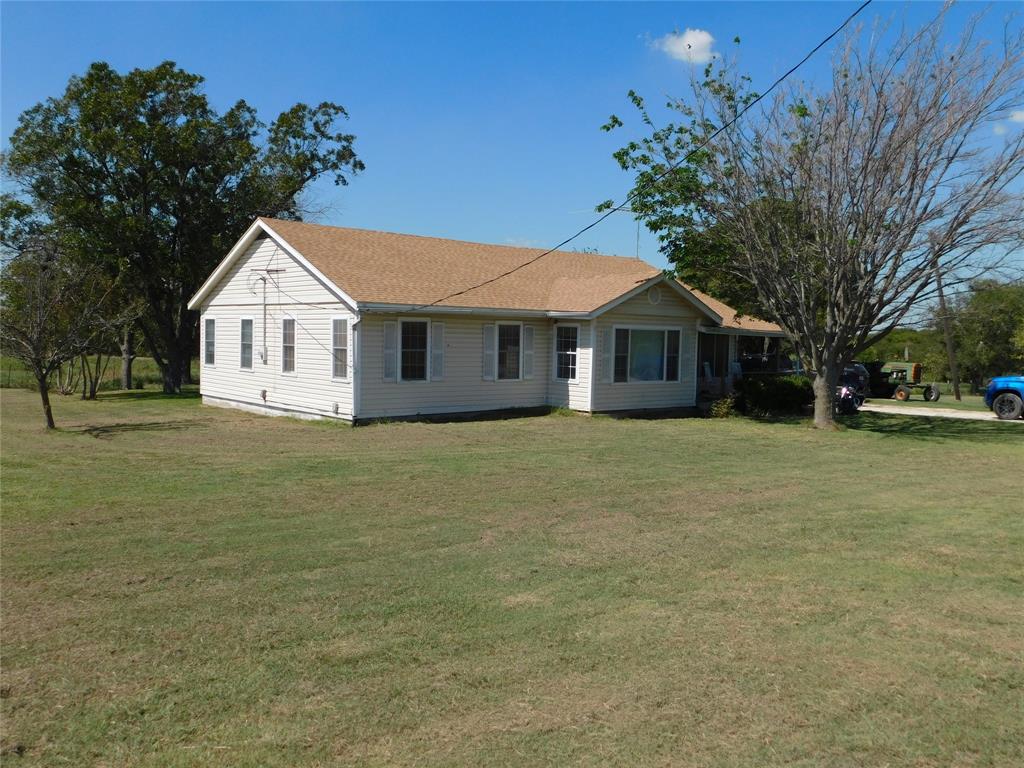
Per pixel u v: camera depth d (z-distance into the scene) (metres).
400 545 7.68
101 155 28.38
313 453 13.61
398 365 18.70
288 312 20.23
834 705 4.53
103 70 29.33
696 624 5.73
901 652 5.30
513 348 20.98
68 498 9.61
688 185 19.38
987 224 16.97
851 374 30.89
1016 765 3.96
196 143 29.58
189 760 3.89
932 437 18.17
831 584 6.73
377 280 19.05
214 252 30.50
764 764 3.91
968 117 16.69
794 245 19.30
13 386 32.41
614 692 4.64
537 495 10.21
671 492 10.65
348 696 4.54
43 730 4.14
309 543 7.68
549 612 5.91
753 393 22.25
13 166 28.50
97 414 21.41
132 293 28.80
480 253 24.17
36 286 18.44
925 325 19.02
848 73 17.41
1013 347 41.62
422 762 3.88
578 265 25.75
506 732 4.17
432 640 5.35
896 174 17.25
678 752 4.00
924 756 4.02
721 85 18.86
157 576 6.60
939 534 8.61
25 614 5.72
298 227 21.05
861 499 10.55
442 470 11.95
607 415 20.72
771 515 9.39
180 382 31.48
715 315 22.78
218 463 12.44
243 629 5.49
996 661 5.18
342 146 35.06
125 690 4.59
